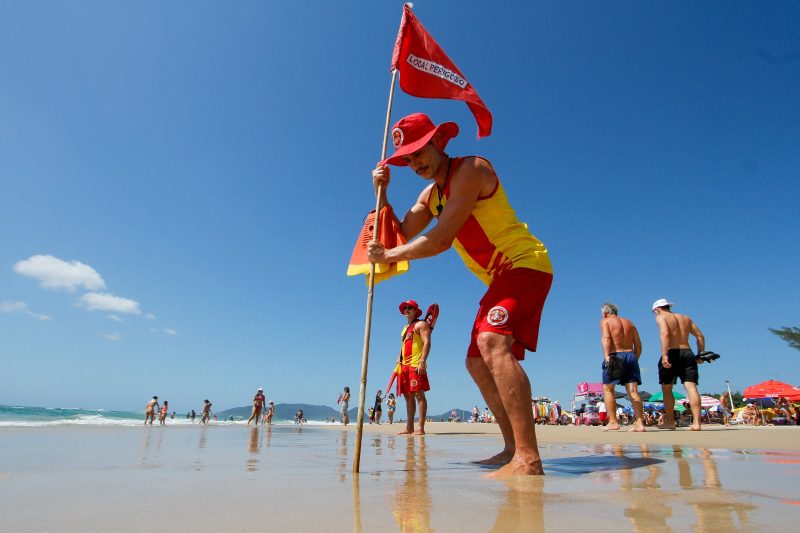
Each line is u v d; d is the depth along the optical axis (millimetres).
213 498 1449
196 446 4227
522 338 2543
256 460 2893
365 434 7656
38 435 6047
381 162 2943
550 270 2602
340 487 1695
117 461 2785
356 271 2918
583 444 4453
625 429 7688
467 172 2668
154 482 1851
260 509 1269
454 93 3145
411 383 7570
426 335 7531
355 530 1030
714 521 1107
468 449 4062
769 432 5992
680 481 1851
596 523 1089
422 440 5758
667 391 7359
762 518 1142
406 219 3244
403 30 3221
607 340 7273
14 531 1021
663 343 7262
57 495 1525
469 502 1373
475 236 2711
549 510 1244
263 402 22375
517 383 2227
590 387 25766
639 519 1133
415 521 1116
